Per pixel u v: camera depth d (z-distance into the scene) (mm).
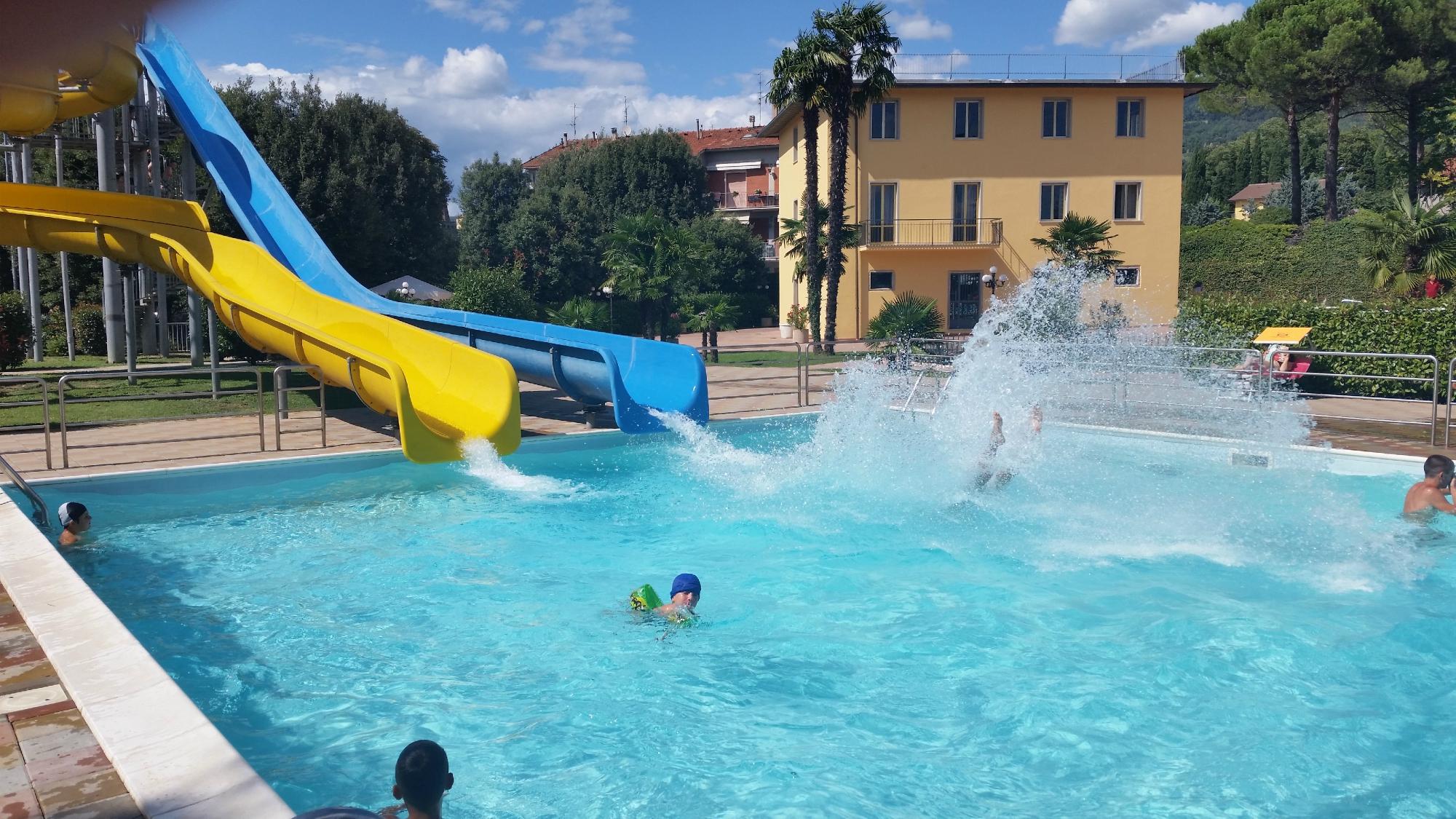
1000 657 6160
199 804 3318
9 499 8539
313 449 11828
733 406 16016
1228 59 44938
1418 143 44406
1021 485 10602
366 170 37000
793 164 37750
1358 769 4699
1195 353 16844
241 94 34625
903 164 32094
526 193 54156
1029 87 31781
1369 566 7902
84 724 4066
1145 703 5457
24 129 12133
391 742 5051
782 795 4484
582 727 5238
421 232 39344
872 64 27359
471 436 11891
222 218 26797
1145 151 32469
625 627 6789
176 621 6891
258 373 11547
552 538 9023
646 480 11195
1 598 5773
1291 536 8727
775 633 6648
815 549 8609
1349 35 38562
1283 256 37750
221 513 9805
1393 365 15750
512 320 16750
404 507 10055
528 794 4520
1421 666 5906
